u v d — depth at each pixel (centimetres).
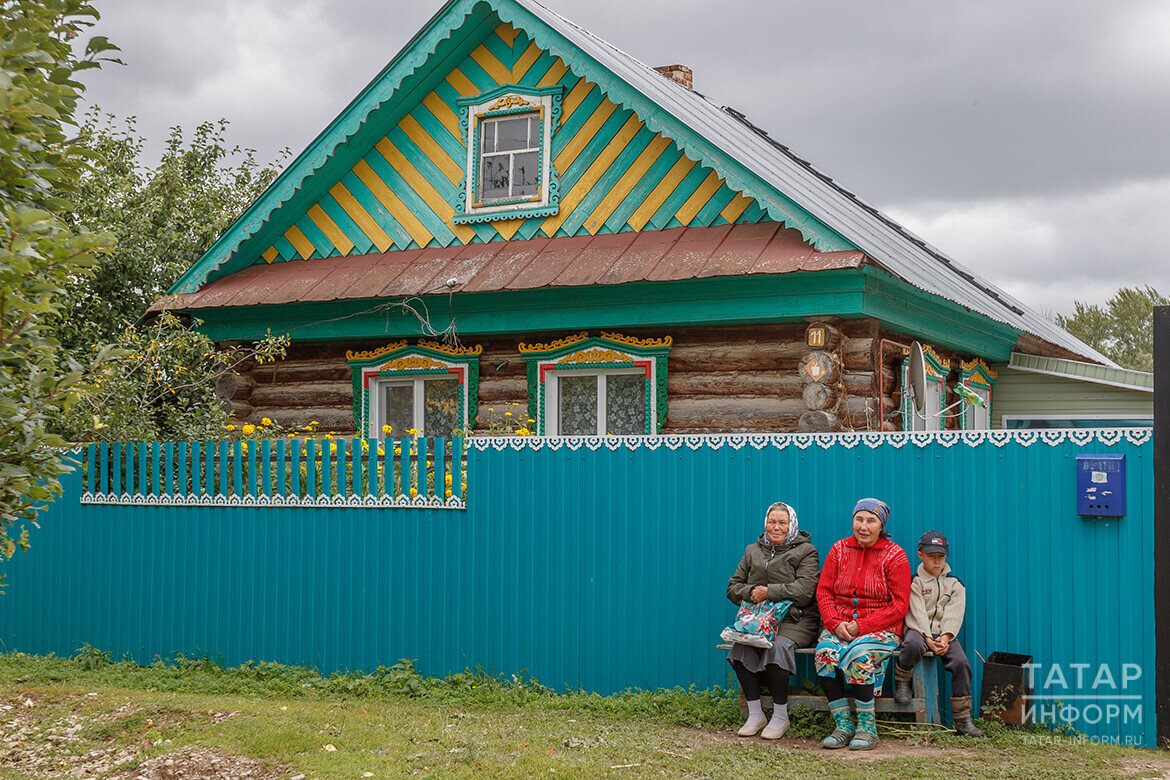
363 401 1405
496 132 1384
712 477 872
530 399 1315
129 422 1286
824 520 835
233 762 704
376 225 1426
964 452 799
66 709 848
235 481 1037
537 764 686
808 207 1112
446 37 1333
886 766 686
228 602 1034
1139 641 746
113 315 1778
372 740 745
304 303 1348
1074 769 670
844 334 1163
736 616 846
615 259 1210
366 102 1369
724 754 719
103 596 1088
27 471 509
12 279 464
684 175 1257
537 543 924
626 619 893
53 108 529
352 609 984
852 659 738
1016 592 780
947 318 1338
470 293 1232
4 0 561
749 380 1215
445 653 948
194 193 1994
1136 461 752
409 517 968
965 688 752
